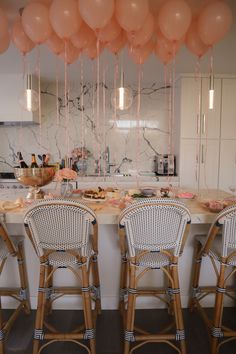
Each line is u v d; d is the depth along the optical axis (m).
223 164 3.61
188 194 2.16
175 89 3.73
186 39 2.13
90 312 1.55
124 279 1.85
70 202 1.36
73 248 1.46
